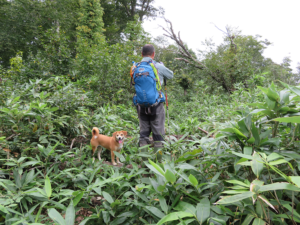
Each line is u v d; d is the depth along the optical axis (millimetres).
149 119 2852
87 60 7562
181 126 4031
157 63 2814
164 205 1443
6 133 2852
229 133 1695
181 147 2705
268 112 1622
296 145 1643
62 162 2428
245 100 5941
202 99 7898
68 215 1344
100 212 1681
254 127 1566
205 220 1300
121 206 1729
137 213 1635
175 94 11172
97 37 11352
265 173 1665
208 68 10945
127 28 10742
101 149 3105
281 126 1832
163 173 1446
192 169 1867
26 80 6680
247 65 10133
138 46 9938
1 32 13375
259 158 1282
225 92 10961
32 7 13609
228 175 1752
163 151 2738
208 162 1830
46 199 1775
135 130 3916
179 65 14875
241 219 1438
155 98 2635
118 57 7293
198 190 1586
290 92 1651
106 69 6711
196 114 5953
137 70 2652
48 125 2963
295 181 979
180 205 1456
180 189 1642
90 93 5371
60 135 3170
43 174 2215
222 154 1697
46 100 3643
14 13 13305
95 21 14336
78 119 3646
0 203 1543
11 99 3277
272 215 1298
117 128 3809
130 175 1938
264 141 1546
